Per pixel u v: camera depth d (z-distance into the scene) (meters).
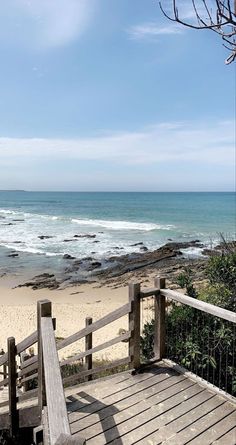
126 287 22.11
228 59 3.24
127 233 45.66
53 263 29.36
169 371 4.76
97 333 14.32
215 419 3.76
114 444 3.38
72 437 1.54
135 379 4.55
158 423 3.68
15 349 4.56
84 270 26.91
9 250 34.94
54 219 65.94
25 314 17.45
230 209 84.94
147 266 26.72
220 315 4.07
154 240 39.66
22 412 4.54
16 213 80.94
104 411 3.88
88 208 95.50
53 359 2.61
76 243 38.53
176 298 4.68
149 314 13.40
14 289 22.52
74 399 4.12
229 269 5.60
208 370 4.74
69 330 15.16
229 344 4.72
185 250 32.03
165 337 5.08
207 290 5.93
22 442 4.48
